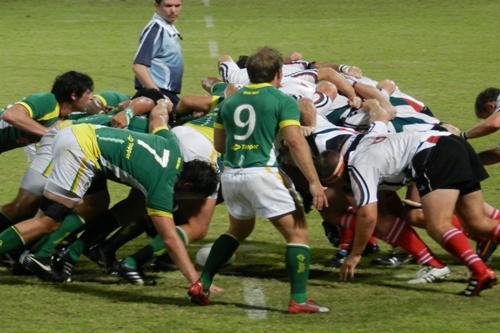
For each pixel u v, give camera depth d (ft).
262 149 56.65
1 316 57.00
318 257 71.51
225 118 57.57
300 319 56.24
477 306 58.59
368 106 69.92
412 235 63.62
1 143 71.77
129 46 175.11
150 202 59.93
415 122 72.02
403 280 65.05
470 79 143.54
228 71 79.10
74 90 67.97
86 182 61.36
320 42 176.96
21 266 65.87
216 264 59.00
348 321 55.77
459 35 183.01
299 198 56.90
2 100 132.05
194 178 63.31
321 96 72.43
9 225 68.18
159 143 60.90
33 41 181.57
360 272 67.41
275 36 184.03
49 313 57.62
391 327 54.54
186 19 206.39
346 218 66.03
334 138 63.05
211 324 55.26
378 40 178.81
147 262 64.23
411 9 214.90
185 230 65.72
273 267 68.80
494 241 64.23
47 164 67.21
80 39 183.11
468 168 60.54
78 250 64.64
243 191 56.95
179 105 70.64
